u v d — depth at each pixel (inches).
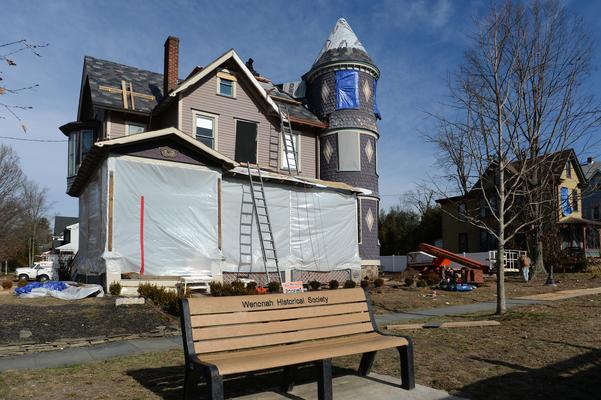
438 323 392.8
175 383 224.5
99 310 424.8
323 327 223.0
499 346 300.4
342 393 209.2
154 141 591.2
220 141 833.5
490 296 619.5
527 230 961.5
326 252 778.2
